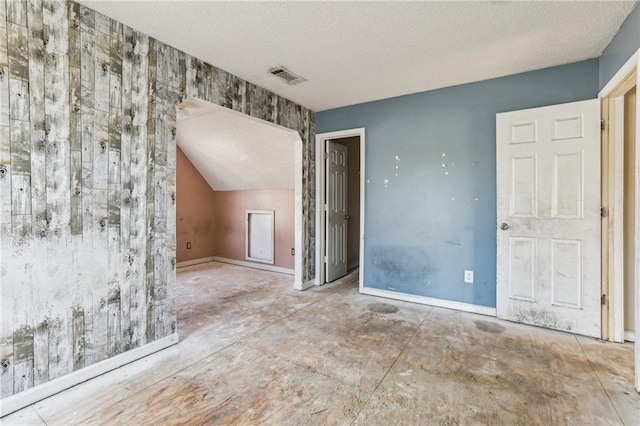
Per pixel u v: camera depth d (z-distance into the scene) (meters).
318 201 4.14
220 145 4.66
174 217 2.39
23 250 1.66
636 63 1.86
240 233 5.51
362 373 1.98
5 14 1.58
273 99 3.38
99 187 1.95
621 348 2.31
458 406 1.66
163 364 2.10
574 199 2.54
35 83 1.68
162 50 2.30
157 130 2.27
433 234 3.31
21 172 1.65
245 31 2.16
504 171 2.83
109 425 1.52
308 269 4.05
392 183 3.54
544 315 2.67
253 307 3.26
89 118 1.90
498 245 2.88
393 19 2.02
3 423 1.54
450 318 2.94
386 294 3.60
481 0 1.83
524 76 2.84
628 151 2.45
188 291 3.87
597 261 2.46
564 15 1.97
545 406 1.66
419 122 3.37
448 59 2.59
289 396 1.75
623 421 1.54
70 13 1.81
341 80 3.03
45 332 1.74
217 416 1.58
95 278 1.94
